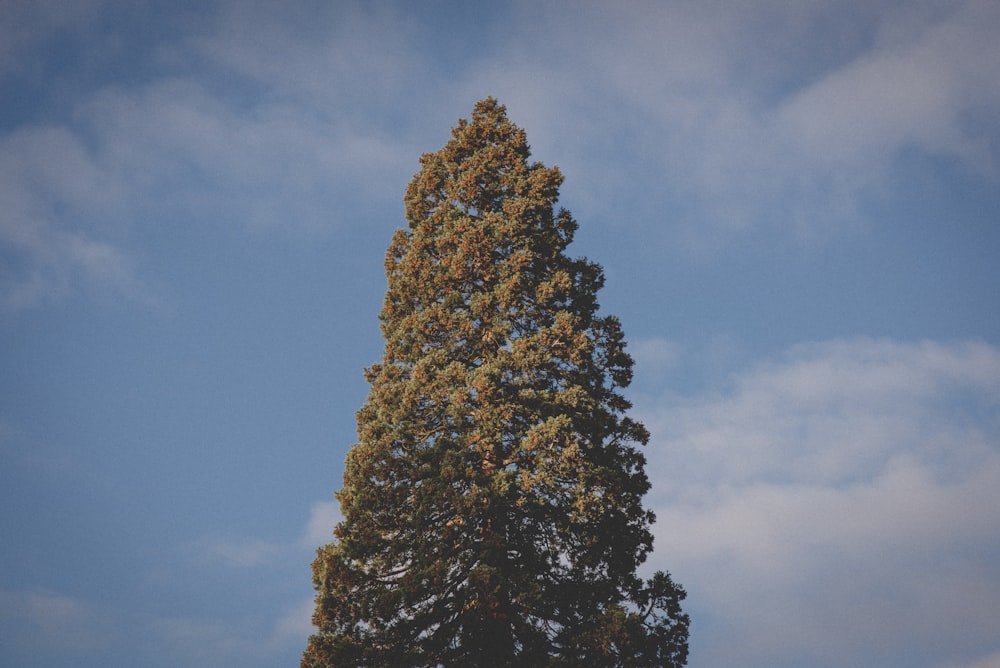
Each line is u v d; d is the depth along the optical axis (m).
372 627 25.03
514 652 24.12
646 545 27.11
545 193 32.25
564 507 26.66
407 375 29.25
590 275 31.33
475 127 33.69
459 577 25.67
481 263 30.50
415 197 33.03
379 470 26.81
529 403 27.70
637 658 23.92
